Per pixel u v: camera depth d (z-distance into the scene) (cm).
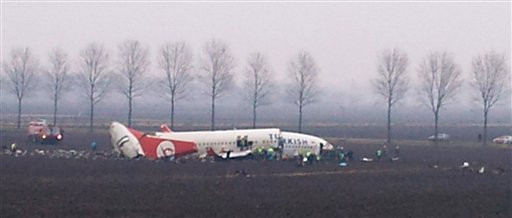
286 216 19388
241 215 19400
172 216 19088
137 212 19512
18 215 18862
